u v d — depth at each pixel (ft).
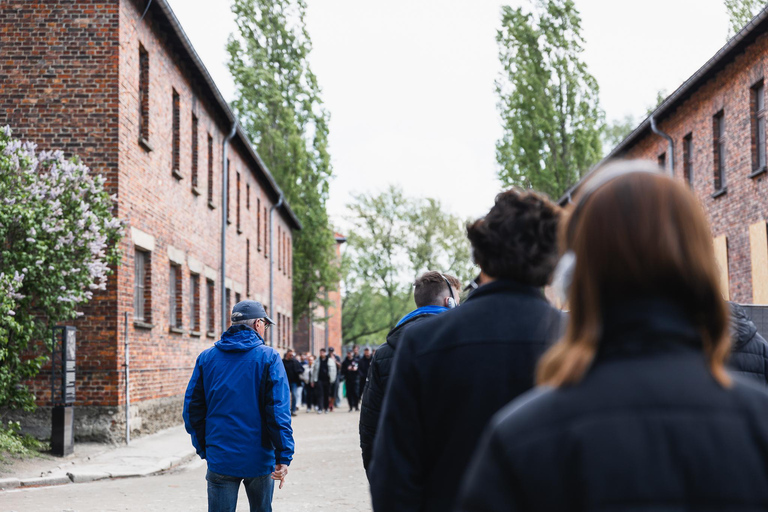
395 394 9.16
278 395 18.86
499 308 9.09
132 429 56.08
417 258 246.47
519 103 129.70
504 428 5.02
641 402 4.78
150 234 61.77
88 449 50.24
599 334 5.14
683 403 4.75
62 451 46.52
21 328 43.73
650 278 5.07
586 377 5.02
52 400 47.57
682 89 77.61
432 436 9.05
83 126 53.93
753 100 67.15
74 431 51.57
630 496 4.55
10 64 54.13
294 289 158.51
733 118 70.59
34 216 44.83
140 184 59.06
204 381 19.36
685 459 4.59
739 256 70.23
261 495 19.24
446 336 9.06
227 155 95.20
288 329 152.76
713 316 5.18
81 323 53.06
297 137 142.92
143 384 59.31
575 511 4.71
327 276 159.22
